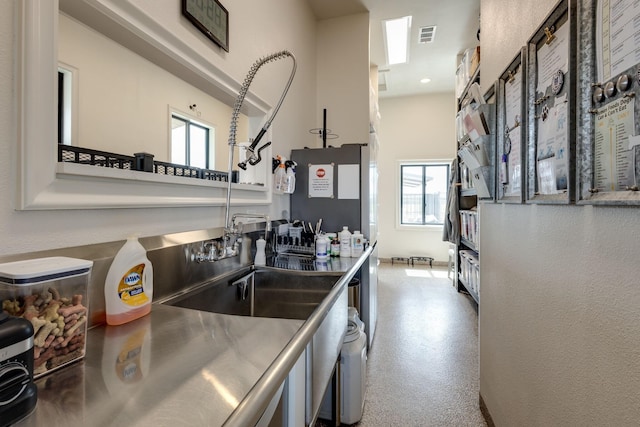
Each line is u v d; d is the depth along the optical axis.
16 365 0.45
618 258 0.67
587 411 0.77
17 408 0.44
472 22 3.42
